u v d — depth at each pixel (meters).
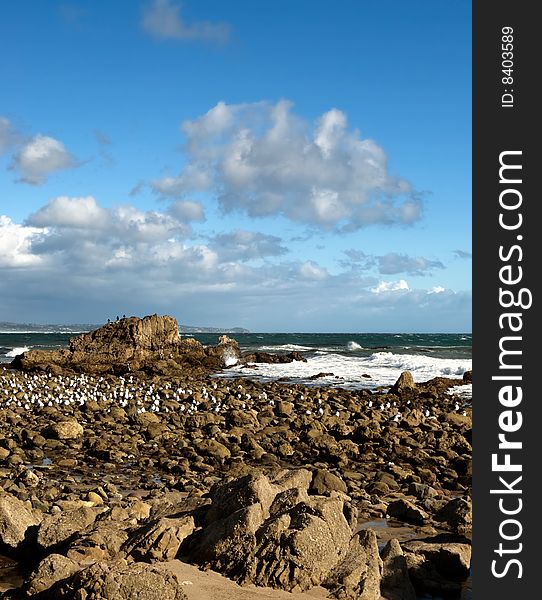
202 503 12.44
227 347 67.44
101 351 64.50
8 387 43.81
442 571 12.09
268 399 39.97
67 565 9.92
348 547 10.77
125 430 28.06
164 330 66.75
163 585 8.94
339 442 25.89
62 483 19.11
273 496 11.53
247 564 9.99
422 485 18.69
